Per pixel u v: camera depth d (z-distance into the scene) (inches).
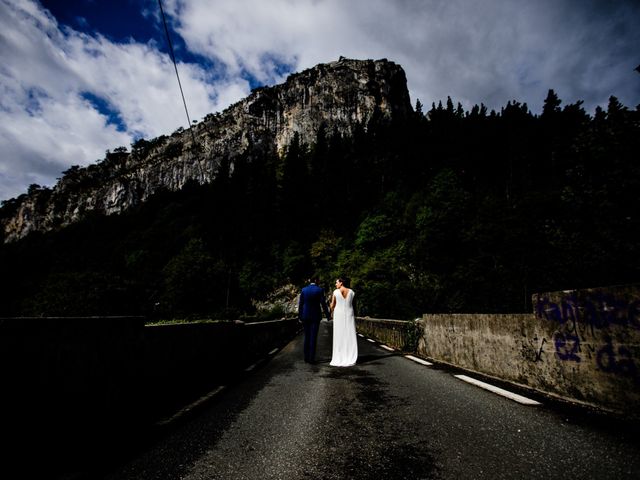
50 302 2017.7
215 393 167.2
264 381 198.2
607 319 121.0
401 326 374.0
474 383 175.0
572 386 135.5
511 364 176.1
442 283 1189.7
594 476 75.6
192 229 3730.3
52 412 85.4
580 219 769.6
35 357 81.7
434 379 192.2
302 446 98.3
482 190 2507.4
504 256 1146.7
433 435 104.5
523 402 136.6
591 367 127.2
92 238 4687.5
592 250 737.0
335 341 260.1
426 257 1681.8
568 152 820.0
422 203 2422.5
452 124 3828.7
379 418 122.8
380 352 342.0
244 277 3029.0
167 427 116.4
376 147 4188.0
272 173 5098.4
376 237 2329.0
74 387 94.0
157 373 143.8
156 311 2273.6
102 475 79.8
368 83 6294.3
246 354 312.3
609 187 716.0
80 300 2022.6
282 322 605.0
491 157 3127.5
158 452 94.7
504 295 1067.9
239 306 2689.5
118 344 116.6
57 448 85.9
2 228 7726.4
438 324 274.2
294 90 6692.9
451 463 84.5
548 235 855.7
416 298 1112.8
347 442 100.6
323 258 3159.5
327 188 3929.6
